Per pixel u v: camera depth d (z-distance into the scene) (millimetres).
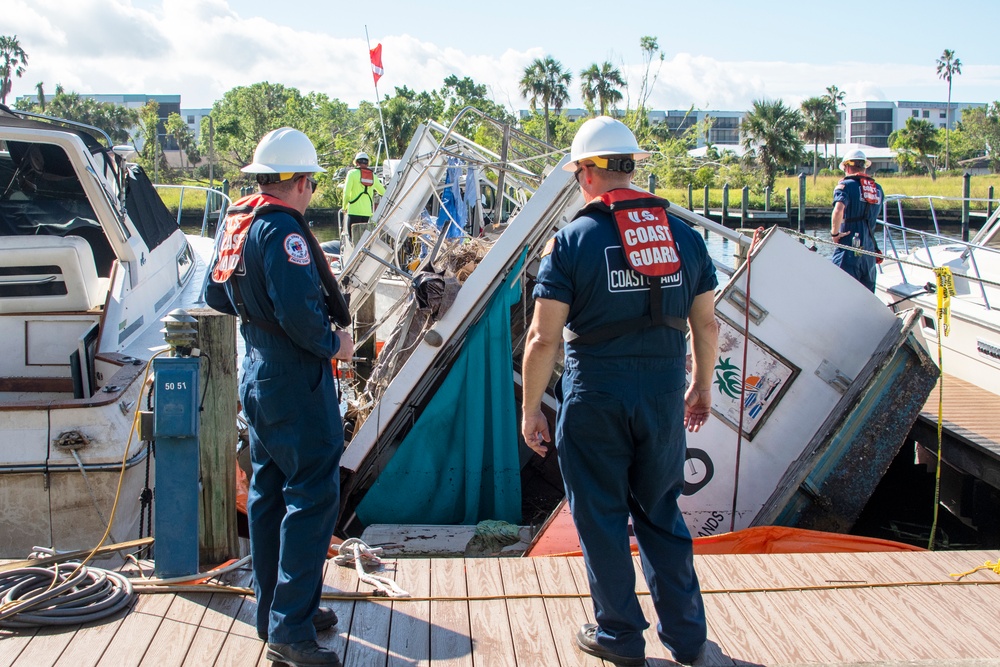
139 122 69125
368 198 13898
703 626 2941
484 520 5789
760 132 52969
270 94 65688
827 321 5523
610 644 2930
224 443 4125
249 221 2945
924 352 5531
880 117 139375
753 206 45219
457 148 9164
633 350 2732
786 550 4602
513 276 5809
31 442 4742
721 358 5516
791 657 3047
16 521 4793
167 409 3453
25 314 5633
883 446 5508
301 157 2998
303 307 2775
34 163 7371
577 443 2809
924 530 7391
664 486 2861
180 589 3514
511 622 3291
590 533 2830
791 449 5500
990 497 7426
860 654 3072
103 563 4676
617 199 2832
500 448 5836
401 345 6316
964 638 3182
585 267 2727
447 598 3473
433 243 7156
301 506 2936
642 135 51875
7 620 3197
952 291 5379
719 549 4605
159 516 3523
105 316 5676
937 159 84375
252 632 3219
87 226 7527
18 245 5480
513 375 6219
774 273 5508
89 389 5465
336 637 3178
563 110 62562
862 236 7879
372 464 6055
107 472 4812
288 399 2910
